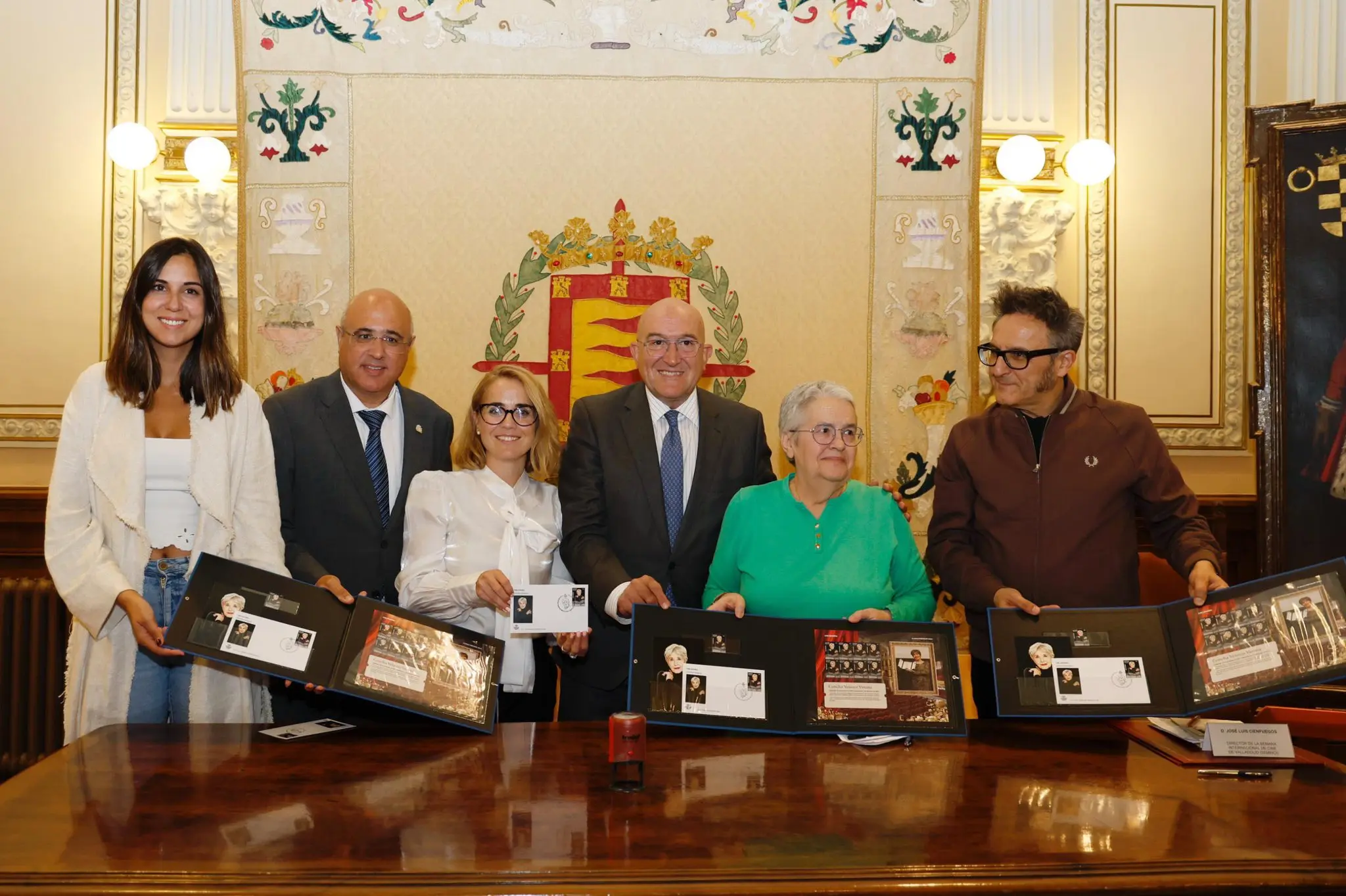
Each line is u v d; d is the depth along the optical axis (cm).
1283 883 156
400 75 452
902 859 160
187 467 267
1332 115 394
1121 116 506
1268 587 229
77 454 262
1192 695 221
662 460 307
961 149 464
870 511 269
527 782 195
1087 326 505
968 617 291
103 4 474
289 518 306
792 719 225
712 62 462
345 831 169
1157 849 165
